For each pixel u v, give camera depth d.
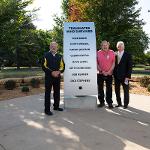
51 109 8.80
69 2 25.25
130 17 24.36
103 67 8.90
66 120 7.54
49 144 5.83
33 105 9.47
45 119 7.65
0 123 7.30
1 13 13.09
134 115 8.08
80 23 8.91
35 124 7.19
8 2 13.48
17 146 5.75
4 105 9.48
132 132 6.59
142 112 8.42
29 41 16.30
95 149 5.56
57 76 8.19
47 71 8.12
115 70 8.95
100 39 22.58
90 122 7.36
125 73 8.88
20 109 8.85
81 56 8.93
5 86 13.24
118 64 8.89
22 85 14.54
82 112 8.42
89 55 8.93
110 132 6.57
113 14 23.30
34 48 39.00
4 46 13.95
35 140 6.06
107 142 5.94
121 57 8.85
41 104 9.63
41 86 14.61
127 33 24.17
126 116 7.97
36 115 8.08
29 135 6.38
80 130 6.70
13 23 13.79
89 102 8.80
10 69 36.91
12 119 7.67
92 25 8.94
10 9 13.26
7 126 7.04
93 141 5.99
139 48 26.17
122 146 5.72
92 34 8.94
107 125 7.11
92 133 6.49
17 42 14.54
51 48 8.24
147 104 9.48
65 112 8.43
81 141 5.99
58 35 25.72
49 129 6.78
